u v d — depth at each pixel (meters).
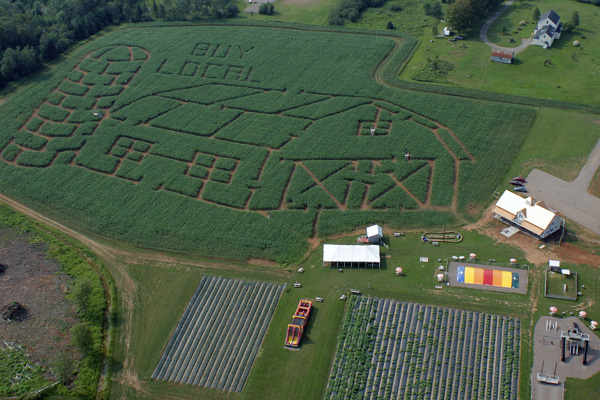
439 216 117.50
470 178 126.81
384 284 103.12
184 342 96.25
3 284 107.81
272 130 147.62
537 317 94.31
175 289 105.88
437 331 93.88
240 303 102.19
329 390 86.81
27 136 150.88
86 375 90.69
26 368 91.69
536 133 139.50
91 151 144.50
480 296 99.19
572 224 112.81
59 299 104.38
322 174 131.00
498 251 107.62
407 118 149.62
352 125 147.25
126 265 111.94
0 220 124.69
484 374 87.38
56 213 126.38
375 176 129.25
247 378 89.81
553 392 83.38
